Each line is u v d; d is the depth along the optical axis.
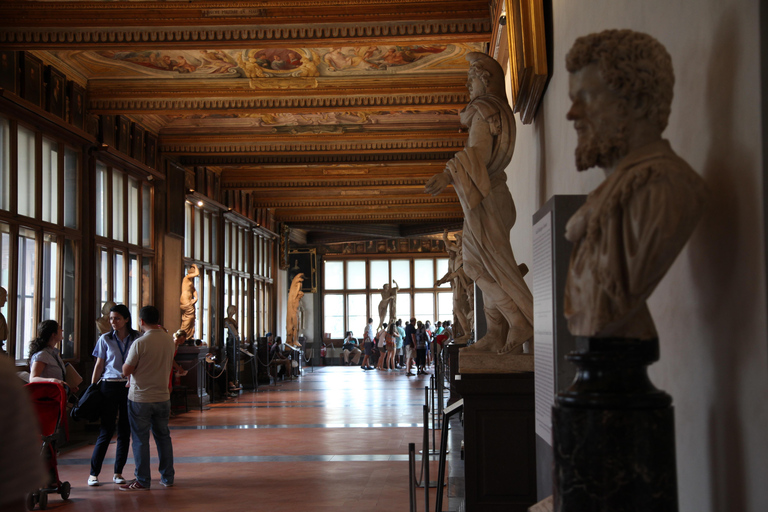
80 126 11.43
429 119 14.52
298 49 10.19
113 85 11.57
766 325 1.72
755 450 1.79
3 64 9.48
